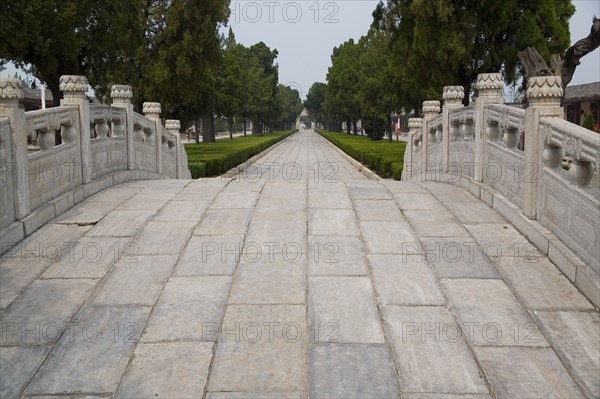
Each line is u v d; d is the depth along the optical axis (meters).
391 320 4.30
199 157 17.81
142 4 19.33
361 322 4.27
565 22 16.72
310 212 6.98
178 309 4.50
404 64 17.25
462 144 8.76
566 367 3.67
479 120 7.81
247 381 3.56
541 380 3.54
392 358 3.80
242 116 56.44
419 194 7.99
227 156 19.12
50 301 4.62
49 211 6.61
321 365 3.72
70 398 3.42
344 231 6.24
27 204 6.20
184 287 4.88
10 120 5.86
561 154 5.59
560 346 3.90
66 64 14.79
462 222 6.53
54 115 6.96
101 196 7.93
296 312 4.43
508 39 15.62
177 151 13.27
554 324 4.18
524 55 12.62
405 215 6.84
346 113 54.12
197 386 3.52
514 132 6.81
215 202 7.51
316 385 3.51
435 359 3.78
